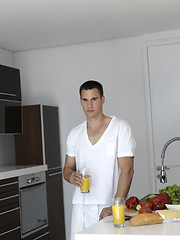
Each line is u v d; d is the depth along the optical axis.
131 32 5.05
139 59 5.22
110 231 1.87
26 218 4.52
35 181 4.77
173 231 1.80
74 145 2.83
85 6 3.92
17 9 3.87
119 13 4.22
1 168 4.71
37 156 5.08
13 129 4.84
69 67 5.53
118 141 2.68
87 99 2.64
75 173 2.64
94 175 2.68
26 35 4.86
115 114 5.31
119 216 1.96
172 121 5.12
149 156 5.15
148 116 5.17
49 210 5.03
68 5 3.85
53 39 5.14
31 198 4.65
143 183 5.17
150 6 4.04
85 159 2.72
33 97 5.70
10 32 4.68
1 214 4.06
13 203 4.30
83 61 5.46
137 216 1.98
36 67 5.68
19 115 4.99
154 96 5.18
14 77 4.95
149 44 5.17
